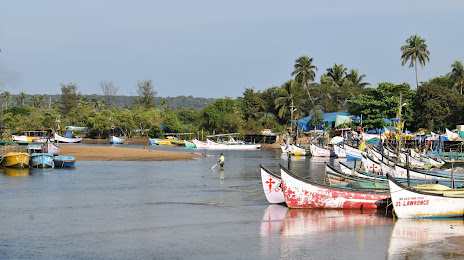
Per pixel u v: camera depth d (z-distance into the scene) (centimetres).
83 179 4725
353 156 8188
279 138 13212
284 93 13738
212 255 2166
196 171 5753
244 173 5559
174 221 2834
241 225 2748
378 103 10369
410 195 2903
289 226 2734
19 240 2375
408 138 8794
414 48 10725
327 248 2298
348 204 3173
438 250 2283
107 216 2958
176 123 15338
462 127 8238
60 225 2702
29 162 5794
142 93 19275
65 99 19762
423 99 10150
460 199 2966
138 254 2166
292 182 3161
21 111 17312
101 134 15188
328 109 13362
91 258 2100
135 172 5503
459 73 11488
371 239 2469
